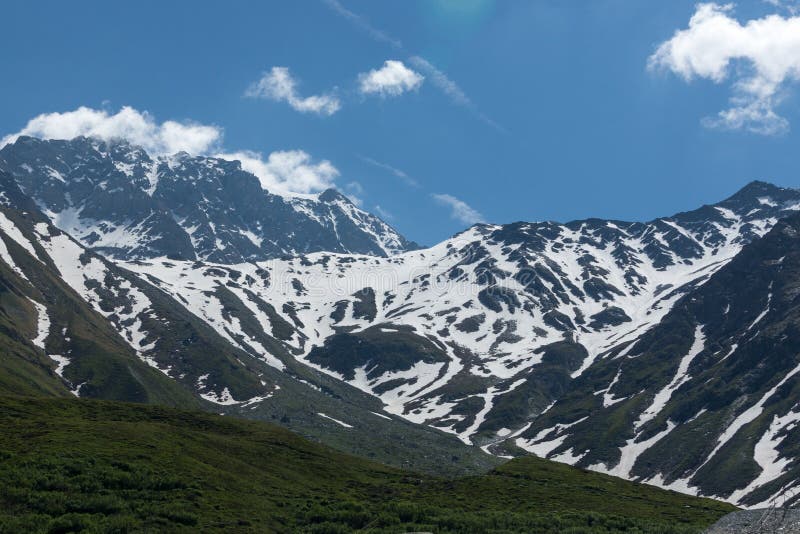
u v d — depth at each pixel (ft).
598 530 335.88
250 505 352.08
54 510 295.48
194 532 299.58
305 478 450.71
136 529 288.30
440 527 342.23
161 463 374.43
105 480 335.06
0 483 306.96
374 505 391.24
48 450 356.18
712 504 466.29
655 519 398.42
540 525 349.61
